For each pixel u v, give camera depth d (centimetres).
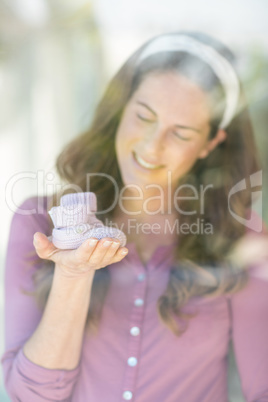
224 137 153
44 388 117
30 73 163
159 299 131
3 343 134
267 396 128
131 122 151
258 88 157
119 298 129
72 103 158
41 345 117
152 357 125
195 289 134
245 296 136
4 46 160
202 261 139
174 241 143
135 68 154
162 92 149
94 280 129
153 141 149
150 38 157
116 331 125
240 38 158
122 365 123
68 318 115
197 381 126
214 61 153
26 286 130
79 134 156
